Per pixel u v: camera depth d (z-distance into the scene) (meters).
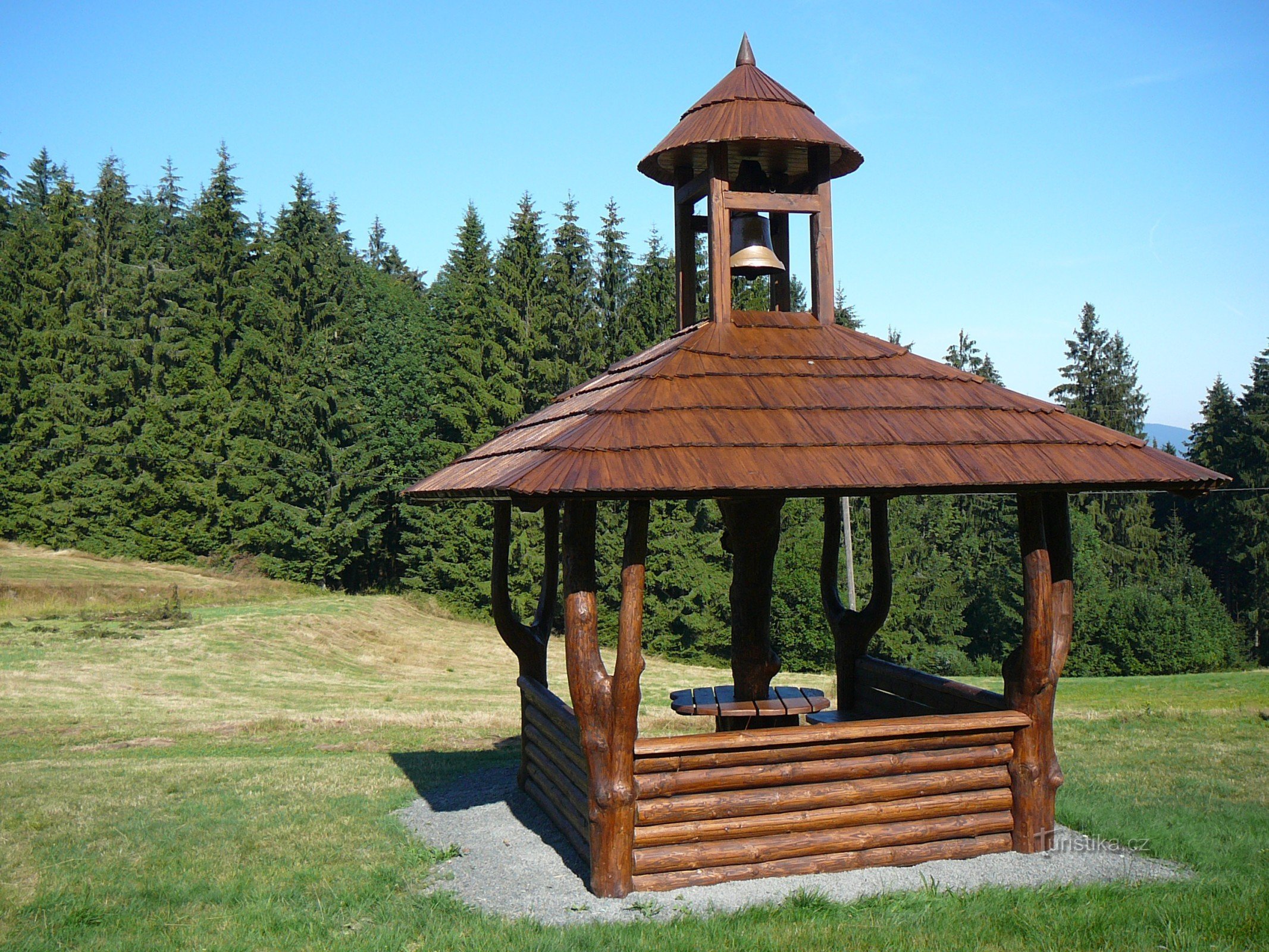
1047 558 7.14
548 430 7.51
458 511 42.28
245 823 8.59
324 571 43.72
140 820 8.74
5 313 45.41
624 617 6.45
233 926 6.02
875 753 6.96
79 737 14.67
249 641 29.28
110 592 34.12
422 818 8.80
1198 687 22.36
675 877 6.57
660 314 41.22
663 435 6.43
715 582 37.09
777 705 7.99
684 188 8.63
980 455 6.77
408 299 54.59
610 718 6.45
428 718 16.78
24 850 7.79
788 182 8.85
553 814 8.28
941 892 6.39
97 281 47.03
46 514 42.66
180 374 45.12
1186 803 9.24
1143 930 5.65
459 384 44.19
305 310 46.62
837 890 6.46
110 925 6.13
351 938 5.78
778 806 6.72
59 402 44.28
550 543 9.63
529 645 9.41
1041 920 5.75
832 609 10.34
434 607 41.78
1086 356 57.19
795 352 7.75
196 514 44.19
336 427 45.38
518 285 44.03
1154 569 48.66
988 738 7.18
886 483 6.27
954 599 43.47
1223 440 51.97
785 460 6.38
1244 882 6.53
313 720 16.16
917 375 7.70
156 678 23.28
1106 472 6.78
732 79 8.48
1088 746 12.80
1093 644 43.56
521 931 5.74
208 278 47.06
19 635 26.81
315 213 48.00
